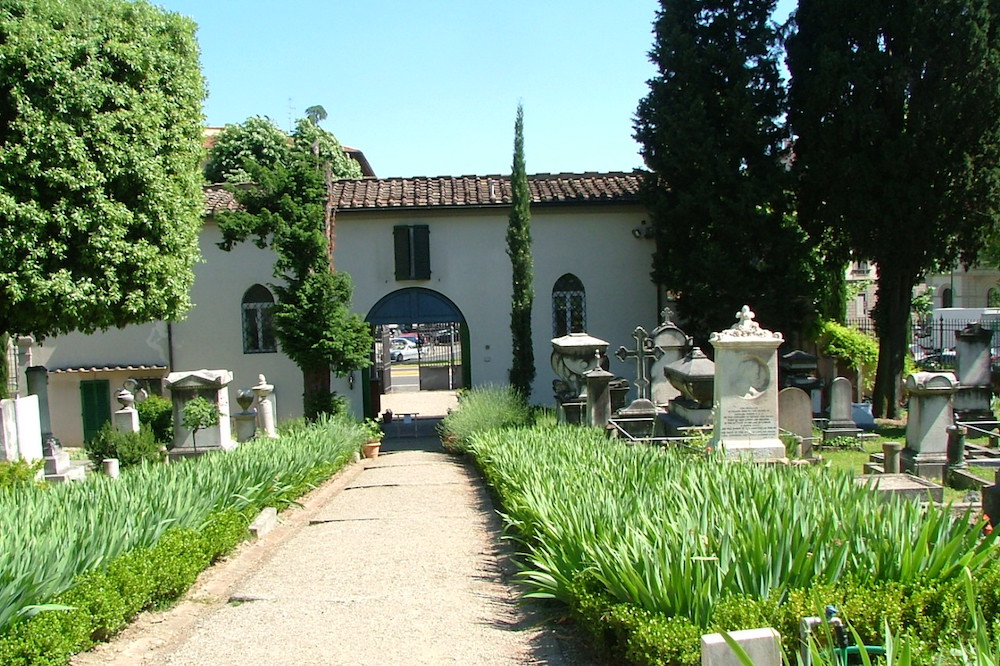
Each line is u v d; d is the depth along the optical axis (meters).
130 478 9.95
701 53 22.08
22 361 23.56
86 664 6.09
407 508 12.62
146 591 6.93
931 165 19.67
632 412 16.67
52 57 15.02
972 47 18.86
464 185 25.70
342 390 24.39
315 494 14.28
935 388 13.47
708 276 21.75
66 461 16.97
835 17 20.64
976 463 12.59
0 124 15.10
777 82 22.30
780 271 22.16
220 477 10.30
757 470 8.25
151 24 17.11
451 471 17.03
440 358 52.88
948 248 20.84
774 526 5.62
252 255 24.36
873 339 24.94
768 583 5.16
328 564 9.06
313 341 20.95
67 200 15.17
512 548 9.47
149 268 16.36
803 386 20.16
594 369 17.77
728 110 21.83
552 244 24.91
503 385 24.05
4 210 14.48
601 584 5.86
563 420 19.09
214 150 45.12
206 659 6.08
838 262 22.72
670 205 22.61
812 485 7.32
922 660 4.39
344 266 24.64
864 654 3.81
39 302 15.09
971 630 4.59
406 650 6.05
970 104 19.16
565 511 7.23
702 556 5.42
